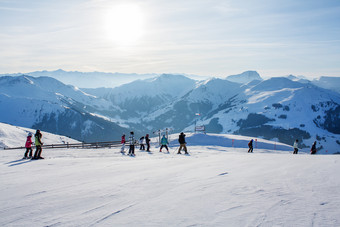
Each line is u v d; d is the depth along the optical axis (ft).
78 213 16.40
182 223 13.98
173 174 29.58
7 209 17.67
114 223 14.43
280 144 190.70
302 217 14.42
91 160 49.90
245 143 174.29
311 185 21.98
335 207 16.07
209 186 22.57
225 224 13.65
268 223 13.62
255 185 22.43
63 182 26.61
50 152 83.10
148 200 18.86
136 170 33.94
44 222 14.98
